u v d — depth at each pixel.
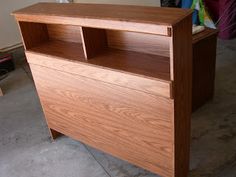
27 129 2.35
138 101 1.45
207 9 3.68
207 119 2.19
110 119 1.65
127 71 1.41
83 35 1.53
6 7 3.43
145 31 1.23
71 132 1.99
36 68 1.87
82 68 1.59
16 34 3.61
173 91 1.30
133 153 1.67
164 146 1.48
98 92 1.61
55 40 1.97
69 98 1.81
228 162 1.78
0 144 2.20
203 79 2.22
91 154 1.98
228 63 2.98
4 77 3.33
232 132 2.02
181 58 1.32
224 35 3.61
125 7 1.47
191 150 1.90
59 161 1.96
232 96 2.44
